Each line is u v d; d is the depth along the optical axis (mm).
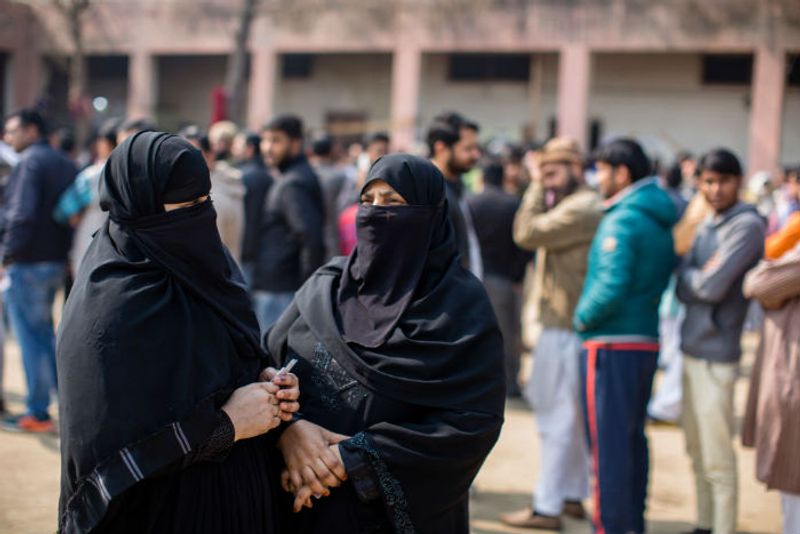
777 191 12328
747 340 10688
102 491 1985
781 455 3596
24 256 5473
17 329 5539
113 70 25906
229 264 2371
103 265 2102
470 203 6773
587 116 21406
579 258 4508
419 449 2305
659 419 6652
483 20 21625
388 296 2449
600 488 3994
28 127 5598
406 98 22328
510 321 7027
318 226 5465
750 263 4148
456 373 2387
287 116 5523
